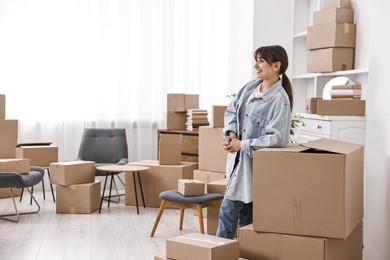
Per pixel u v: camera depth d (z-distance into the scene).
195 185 4.32
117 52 6.61
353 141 4.48
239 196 2.87
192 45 6.75
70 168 5.28
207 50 6.78
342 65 4.98
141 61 6.66
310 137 4.89
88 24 6.53
